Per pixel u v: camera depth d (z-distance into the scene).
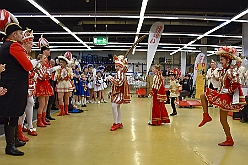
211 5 10.84
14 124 3.21
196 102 8.67
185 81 12.51
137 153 3.28
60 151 3.35
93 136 4.20
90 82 9.49
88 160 2.99
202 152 3.35
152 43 9.37
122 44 18.27
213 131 4.66
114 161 2.96
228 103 3.53
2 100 3.04
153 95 5.24
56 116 6.30
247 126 5.21
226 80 3.57
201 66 12.27
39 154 3.22
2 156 3.12
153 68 5.31
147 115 6.61
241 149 3.50
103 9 11.19
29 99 4.13
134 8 11.16
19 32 3.19
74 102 8.54
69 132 4.48
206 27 15.31
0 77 3.04
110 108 7.99
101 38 13.02
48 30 14.30
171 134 4.39
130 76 17.72
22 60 3.06
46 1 10.38
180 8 11.16
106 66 21.14
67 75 6.38
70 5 10.82
